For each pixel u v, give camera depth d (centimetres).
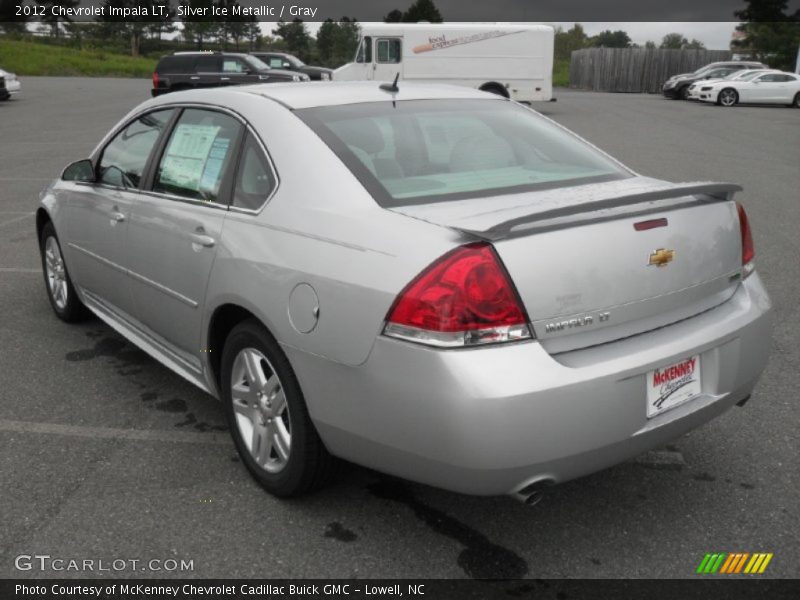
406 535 284
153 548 276
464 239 239
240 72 2511
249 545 278
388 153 300
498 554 273
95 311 468
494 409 227
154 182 375
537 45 2533
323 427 269
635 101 3378
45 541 280
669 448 348
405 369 237
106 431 368
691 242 274
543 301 239
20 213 923
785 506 301
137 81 4459
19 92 3000
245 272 294
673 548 275
